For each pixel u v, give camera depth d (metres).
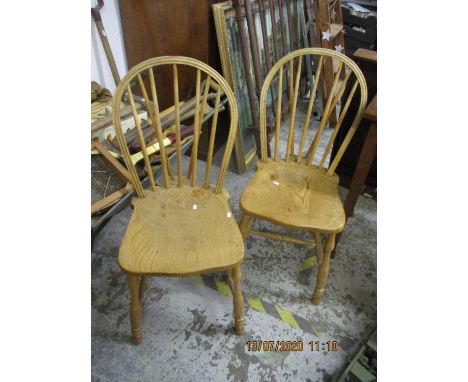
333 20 2.27
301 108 2.65
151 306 1.36
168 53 1.84
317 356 1.22
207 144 2.06
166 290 1.42
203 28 1.66
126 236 1.05
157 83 1.96
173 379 1.16
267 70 1.99
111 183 1.36
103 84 1.94
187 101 1.73
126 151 1.12
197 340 1.26
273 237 1.37
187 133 1.60
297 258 1.56
